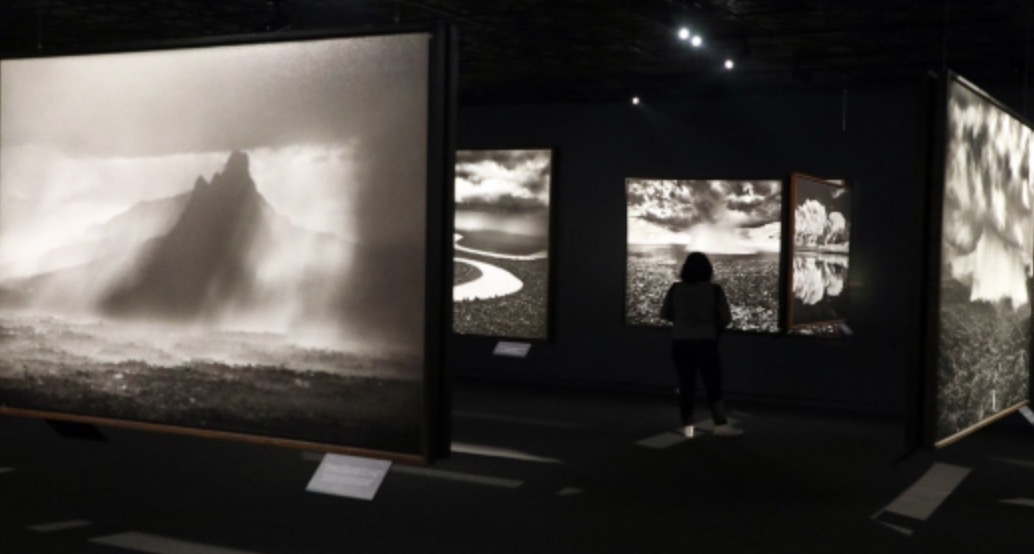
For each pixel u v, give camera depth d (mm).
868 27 10578
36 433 10391
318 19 10547
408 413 6098
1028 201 8812
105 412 6980
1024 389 9086
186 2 10125
